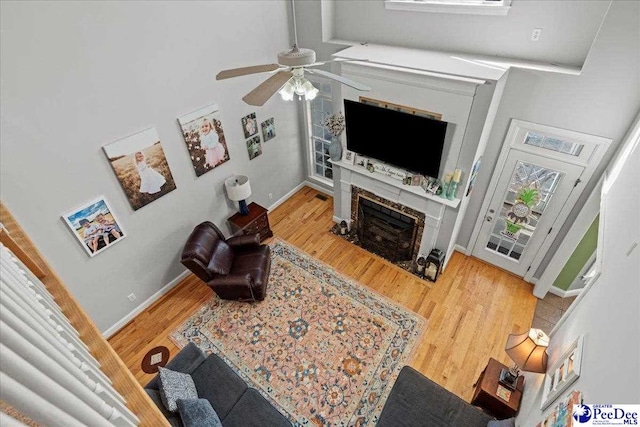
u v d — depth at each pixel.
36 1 2.58
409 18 3.99
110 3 2.98
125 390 1.08
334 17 4.62
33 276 1.33
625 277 1.65
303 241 5.31
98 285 3.75
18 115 2.72
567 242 3.74
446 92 3.42
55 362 0.73
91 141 3.23
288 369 3.63
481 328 3.93
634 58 2.75
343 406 3.32
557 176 3.67
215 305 4.36
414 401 2.84
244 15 4.11
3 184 2.79
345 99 4.17
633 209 1.94
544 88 3.26
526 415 2.47
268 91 2.18
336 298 4.36
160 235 4.20
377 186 4.57
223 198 4.89
